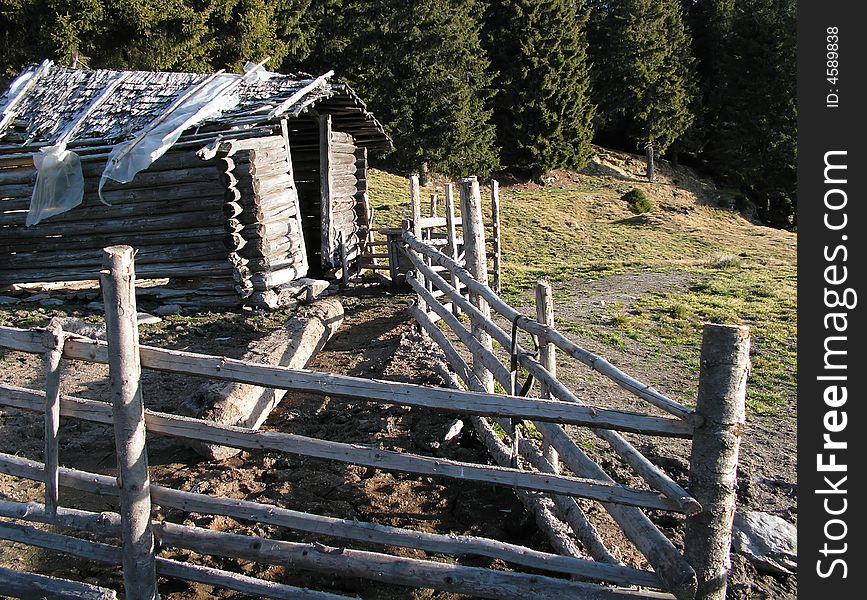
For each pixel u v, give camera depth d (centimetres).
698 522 309
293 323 838
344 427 609
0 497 495
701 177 4919
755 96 4391
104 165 1112
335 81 1284
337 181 1418
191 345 904
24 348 367
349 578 404
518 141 4025
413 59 3416
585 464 392
